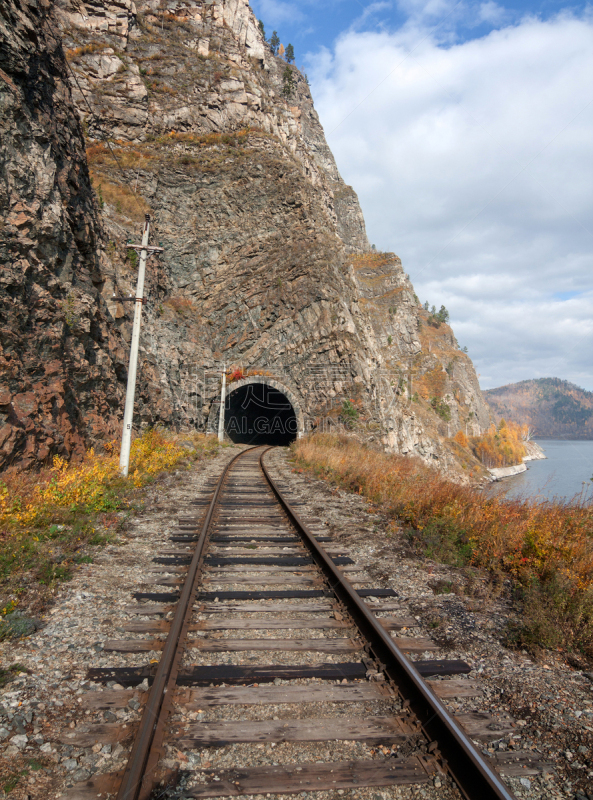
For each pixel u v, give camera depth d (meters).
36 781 2.47
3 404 10.13
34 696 3.24
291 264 53.62
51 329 12.66
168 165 53.69
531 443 162.62
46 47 15.87
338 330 51.22
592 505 8.74
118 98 54.75
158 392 29.27
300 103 148.75
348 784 2.52
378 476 13.18
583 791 2.58
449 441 106.44
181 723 2.94
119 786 2.42
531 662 4.06
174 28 66.75
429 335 169.25
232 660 3.79
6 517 6.96
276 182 56.53
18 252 11.84
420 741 2.89
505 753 2.86
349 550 7.30
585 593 4.95
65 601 4.89
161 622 4.46
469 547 7.00
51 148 14.51
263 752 2.75
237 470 18.80
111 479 11.37
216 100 61.94
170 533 7.94
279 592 5.31
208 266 53.44
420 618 4.88
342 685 3.49
